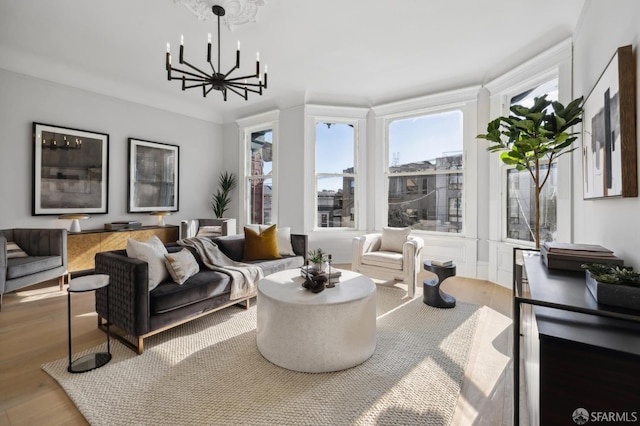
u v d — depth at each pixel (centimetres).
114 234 407
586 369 83
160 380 174
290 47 337
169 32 306
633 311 103
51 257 329
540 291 125
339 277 239
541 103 235
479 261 407
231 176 577
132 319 204
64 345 217
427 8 267
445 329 247
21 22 291
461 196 428
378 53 350
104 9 270
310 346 184
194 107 543
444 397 162
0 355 202
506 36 312
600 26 208
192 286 238
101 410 149
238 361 196
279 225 517
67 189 397
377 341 226
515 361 101
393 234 384
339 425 141
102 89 428
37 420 144
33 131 369
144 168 476
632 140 147
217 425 140
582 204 250
